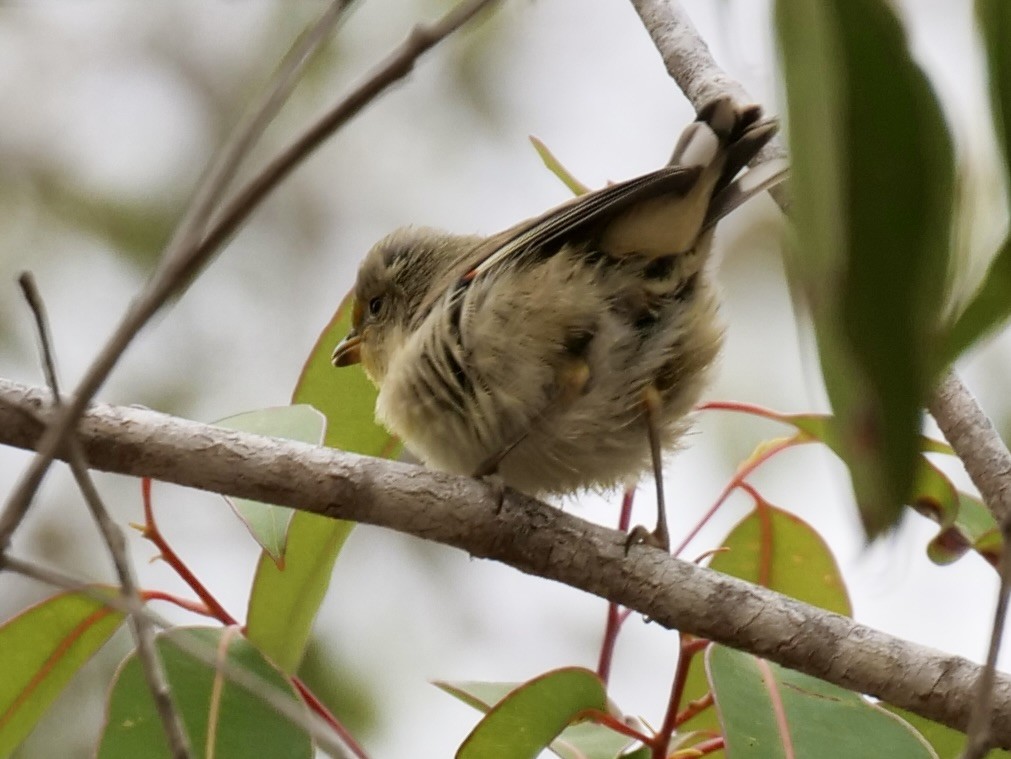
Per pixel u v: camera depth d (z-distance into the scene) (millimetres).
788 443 7691
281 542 6637
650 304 7359
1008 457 6512
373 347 9102
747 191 7027
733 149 6656
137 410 6223
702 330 7527
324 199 14289
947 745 7160
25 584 11898
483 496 6402
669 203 6906
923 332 3387
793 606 6156
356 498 6285
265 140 13086
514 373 7316
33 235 13352
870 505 3447
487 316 7309
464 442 7609
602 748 7129
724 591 6215
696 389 7707
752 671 6461
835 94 3264
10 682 7227
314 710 6836
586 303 7242
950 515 7426
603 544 6395
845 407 3406
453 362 7434
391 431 7879
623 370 7414
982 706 4102
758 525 7949
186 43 14148
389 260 9047
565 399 7418
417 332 7688
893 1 3275
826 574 7941
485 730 6641
